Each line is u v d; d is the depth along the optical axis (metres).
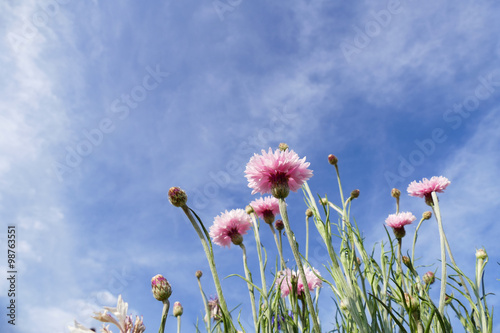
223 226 0.36
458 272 0.30
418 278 0.31
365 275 0.31
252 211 0.35
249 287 0.30
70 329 0.20
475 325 0.30
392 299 0.29
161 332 0.21
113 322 0.21
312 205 0.32
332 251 0.28
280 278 0.32
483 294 0.29
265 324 0.28
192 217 0.22
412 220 0.37
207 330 0.32
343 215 0.33
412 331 0.24
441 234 0.27
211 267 0.22
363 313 0.27
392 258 0.30
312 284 0.33
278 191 0.27
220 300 0.21
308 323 0.29
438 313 0.24
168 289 0.22
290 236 0.25
